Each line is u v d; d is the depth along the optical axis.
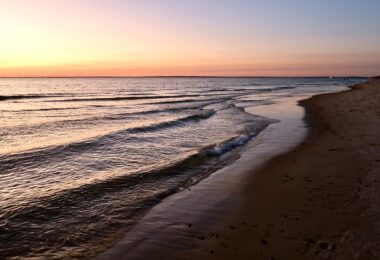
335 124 18.89
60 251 5.94
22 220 7.14
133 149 14.25
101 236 6.50
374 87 51.72
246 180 9.67
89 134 17.98
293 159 11.68
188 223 6.95
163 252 5.79
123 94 61.84
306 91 71.06
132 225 6.94
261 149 13.70
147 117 26.30
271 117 24.64
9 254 5.81
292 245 5.68
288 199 7.86
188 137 17.11
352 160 10.74
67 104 38.00
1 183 9.63
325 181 8.90
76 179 10.05
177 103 40.91
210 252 5.68
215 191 8.87
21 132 18.91
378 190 7.86
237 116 25.73
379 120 18.36
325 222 6.43
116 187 9.28
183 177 10.20
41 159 12.45
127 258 5.64
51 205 7.96
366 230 5.95
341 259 5.07
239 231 6.42
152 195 8.66
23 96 48.22
